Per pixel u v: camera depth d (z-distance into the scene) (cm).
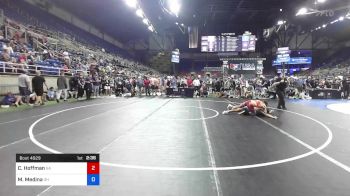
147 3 3103
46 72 1883
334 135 739
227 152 564
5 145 607
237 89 2317
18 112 1160
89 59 2838
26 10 2673
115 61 3591
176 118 1028
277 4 3297
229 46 4078
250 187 389
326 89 2266
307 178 425
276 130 805
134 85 2403
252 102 1127
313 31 4800
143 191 376
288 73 4850
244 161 505
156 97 2214
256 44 4416
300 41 4978
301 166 480
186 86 2339
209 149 587
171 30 4862
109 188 385
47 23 2936
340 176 434
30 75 1639
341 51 4897
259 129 819
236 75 2759
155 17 3972
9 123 889
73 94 1984
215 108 1388
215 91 2425
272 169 463
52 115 1078
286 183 405
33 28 2512
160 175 434
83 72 2300
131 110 1264
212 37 4081
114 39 4816
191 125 878
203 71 4362
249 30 4441
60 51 2458
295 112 1248
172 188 386
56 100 1652
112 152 557
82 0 3081
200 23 4219
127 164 485
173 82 2361
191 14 3656
